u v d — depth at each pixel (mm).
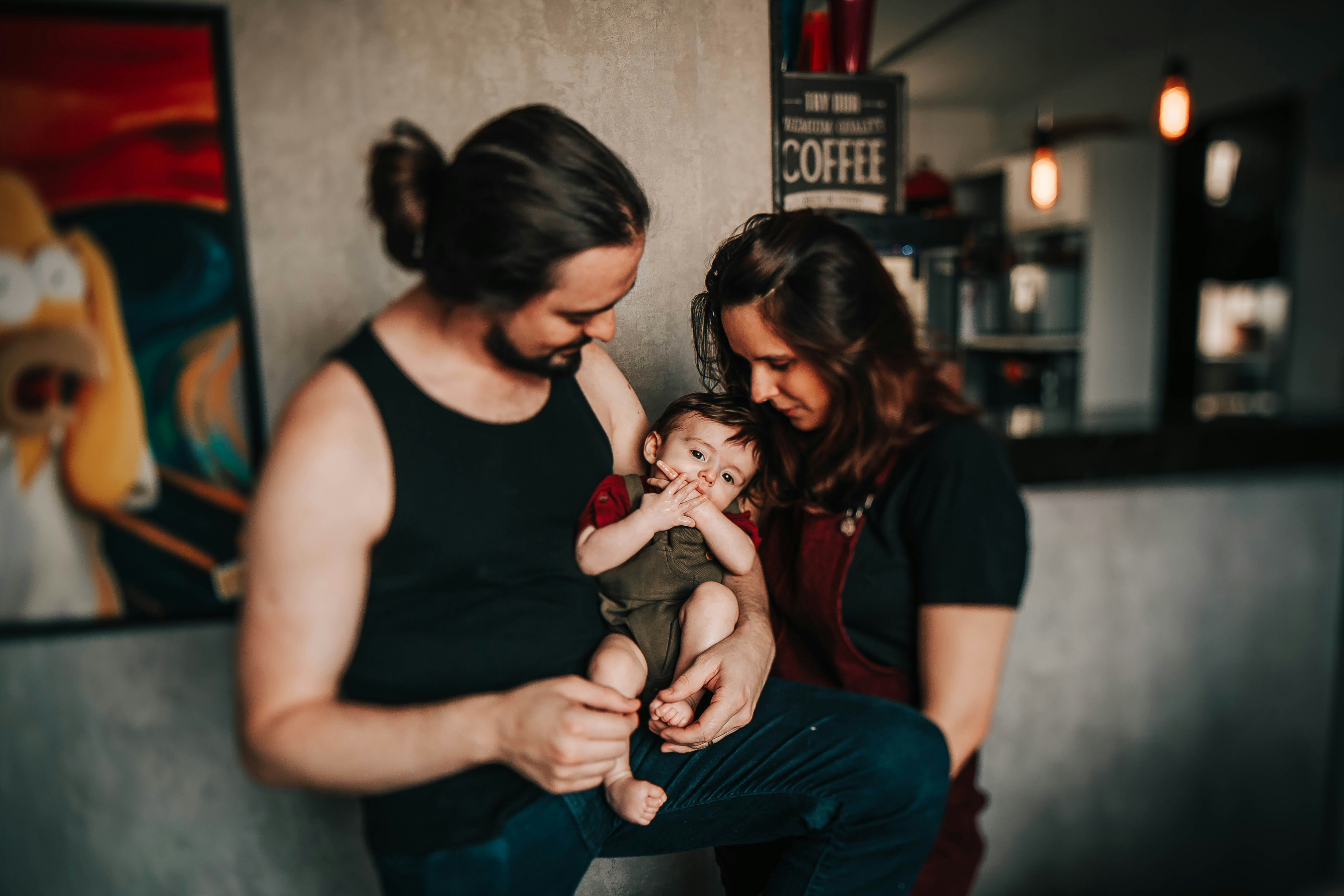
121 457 640
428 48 522
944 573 609
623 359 576
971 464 618
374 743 405
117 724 710
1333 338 2764
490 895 460
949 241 803
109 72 557
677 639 547
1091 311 3320
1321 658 1244
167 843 728
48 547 657
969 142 3777
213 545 675
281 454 415
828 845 538
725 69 564
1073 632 1146
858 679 656
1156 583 1167
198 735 722
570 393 525
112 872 733
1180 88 2260
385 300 569
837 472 633
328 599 415
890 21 2643
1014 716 1139
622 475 591
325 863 736
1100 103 3604
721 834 547
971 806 705
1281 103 2883
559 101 536
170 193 583
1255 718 1229
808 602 656
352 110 533
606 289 446
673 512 548
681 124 559
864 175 766
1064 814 1170
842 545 640
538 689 423
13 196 577
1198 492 1169
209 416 633
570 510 528
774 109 582
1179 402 3408
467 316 443
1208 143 3229
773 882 551
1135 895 1214
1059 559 1127
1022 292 3154
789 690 595
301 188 551
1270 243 2990
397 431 435
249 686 415
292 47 527
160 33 543
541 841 477
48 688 691
